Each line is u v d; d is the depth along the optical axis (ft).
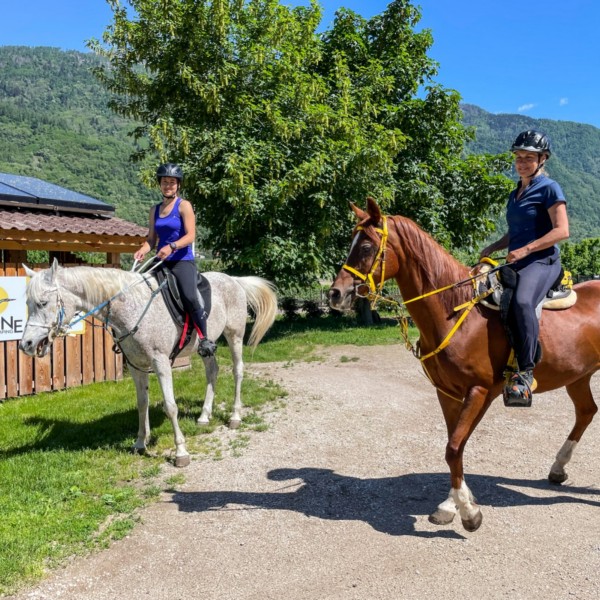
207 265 56.24
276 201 43.68
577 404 15.60
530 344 12.01
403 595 10.64
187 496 15.47
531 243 12.14
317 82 47.09
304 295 74.28
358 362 35.81
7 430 20.89
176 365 32.01
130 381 29.17
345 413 23.54
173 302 18.12
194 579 11.37
